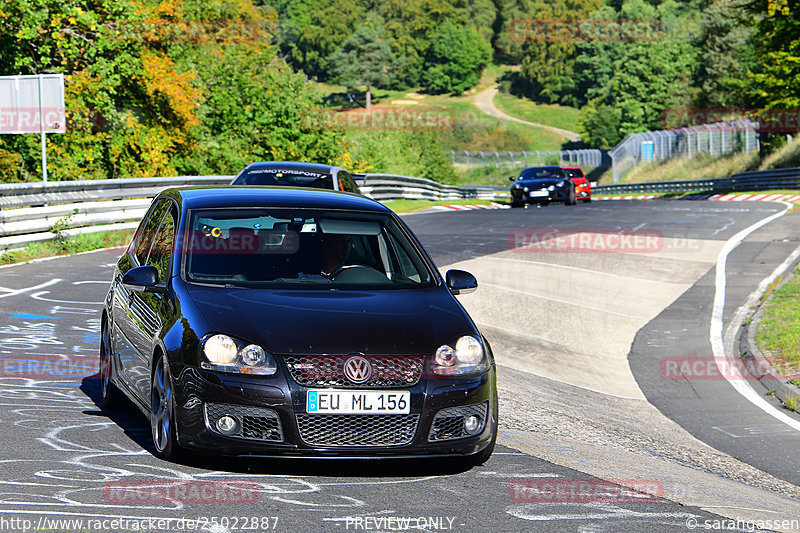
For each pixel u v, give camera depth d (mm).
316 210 26000
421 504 18922
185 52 135625
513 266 67812
